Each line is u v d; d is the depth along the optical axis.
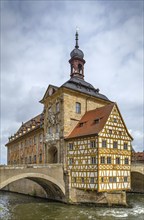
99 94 45.53
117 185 34.16
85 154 34.62
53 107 42.41
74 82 42.59
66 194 35.75
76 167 35.75
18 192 51.84
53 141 40.97
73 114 40.03
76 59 47.59
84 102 41.81
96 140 33.12
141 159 70.31
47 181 35.38
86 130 36.19
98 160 32.41
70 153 37.25
